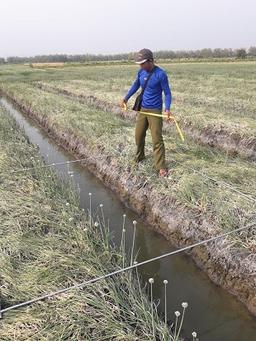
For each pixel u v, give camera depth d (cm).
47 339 377
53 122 1398
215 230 585
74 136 1181
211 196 651
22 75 4053
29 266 484
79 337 382
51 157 1148
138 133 765
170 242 652
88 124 1190
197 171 743
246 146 1012
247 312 486
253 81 2352
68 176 964
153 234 683
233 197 640
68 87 2409
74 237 553
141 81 698
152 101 701
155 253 625
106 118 1280
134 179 796
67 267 482
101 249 543
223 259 545
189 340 444
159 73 668
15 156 908
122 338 385
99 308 422
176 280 553
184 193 672
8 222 582
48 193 694
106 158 941
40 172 795
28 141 1154
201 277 558
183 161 806
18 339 379
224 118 1192
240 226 573
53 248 525
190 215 635
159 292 529
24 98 2048
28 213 618
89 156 1034
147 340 384
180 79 2714
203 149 907
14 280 460
